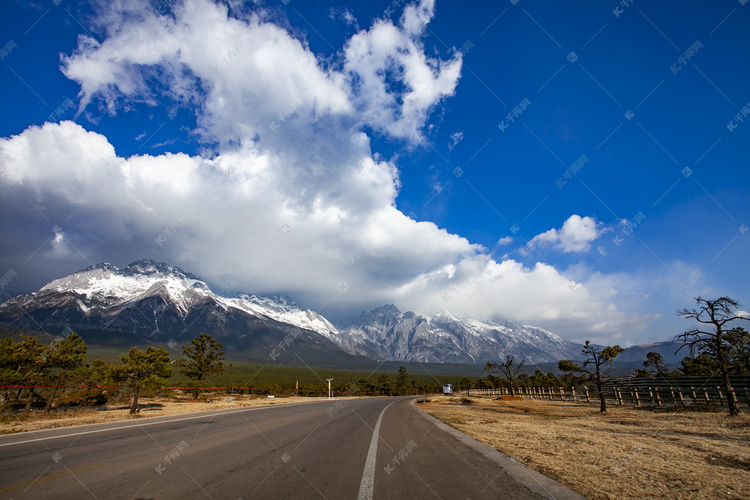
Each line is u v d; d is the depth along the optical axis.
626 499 5.20
